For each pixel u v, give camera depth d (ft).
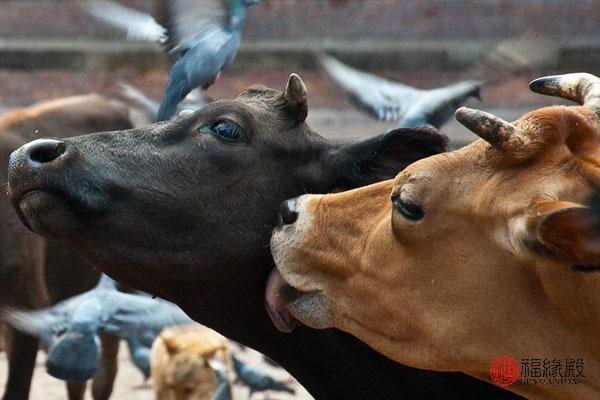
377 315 26.37
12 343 46.57
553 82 28.09
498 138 24.76
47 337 43.50
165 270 29.81
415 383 30.68
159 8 35.47
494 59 40.63
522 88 88.53
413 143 30.17
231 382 47.96
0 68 102.17
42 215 29.07
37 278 46.91
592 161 24.62
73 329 39.96
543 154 24.77
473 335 25.30
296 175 30.42
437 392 30.66
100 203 29.19
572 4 97.81
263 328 30.83
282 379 54.65
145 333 47.29
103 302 40.22
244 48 100.83
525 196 24.32
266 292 29.35
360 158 30.30
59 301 49.24
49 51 101.76
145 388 55.06
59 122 50.93
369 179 30.40
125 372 58.03
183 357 46.83
